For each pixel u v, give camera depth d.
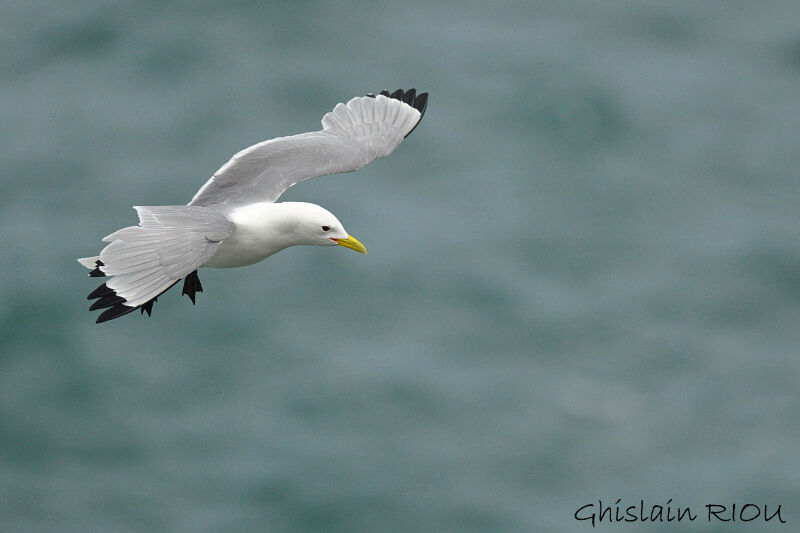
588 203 30.08
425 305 26.20
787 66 36.59
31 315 25.34
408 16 38.28
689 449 22.67
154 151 31.22
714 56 37.09
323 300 26.09
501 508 21.41
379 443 22.67
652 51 37.22
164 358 24.53
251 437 22.84
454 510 21.41
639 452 22.53
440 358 24.72
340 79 34.69
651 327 25.89
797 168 31.78
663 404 23.64
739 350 25.28
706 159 32.03
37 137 31.58
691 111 34.06
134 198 29.34
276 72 34.84
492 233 28.61
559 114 33.53
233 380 24.11
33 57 35.31
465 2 39.31
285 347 24.80
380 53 36.06
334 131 13.17
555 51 36.59
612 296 26.81
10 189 29.48
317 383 23.95
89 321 25.33
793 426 23.12
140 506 21.66
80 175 30.05
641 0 40.06
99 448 22.78
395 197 29.88
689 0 40.25
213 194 11.96
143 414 23.41
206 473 22.25
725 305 26.69
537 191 30.39
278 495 21.80
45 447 22.78
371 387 23.84
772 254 28.19
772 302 26.80
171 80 34.38
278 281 26.52
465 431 23.00
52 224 28.22
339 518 21.45
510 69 35.47
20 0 37.34
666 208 29.94
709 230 29.19
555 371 24.53
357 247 11.84
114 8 36.88
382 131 13.27
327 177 30.39
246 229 11.40
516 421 23.14
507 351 24.98
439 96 34.19
